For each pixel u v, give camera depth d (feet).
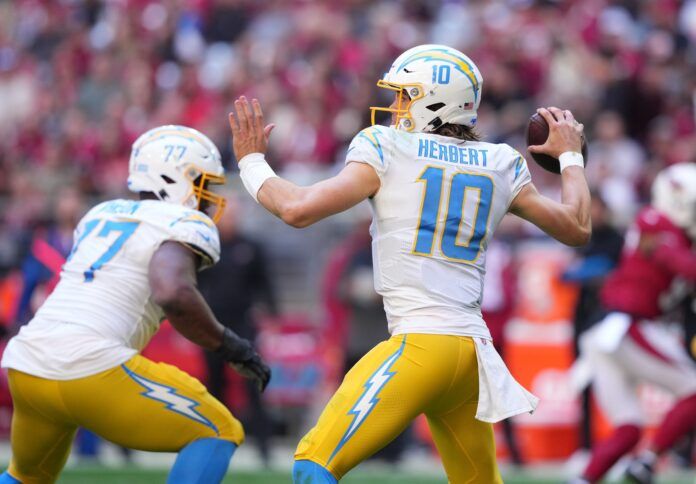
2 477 50.75
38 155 177.27
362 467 105.50
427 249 46.70
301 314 133.49
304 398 122.42
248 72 167.43
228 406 112.57
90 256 49.34
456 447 48.29
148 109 171.22
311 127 149.89
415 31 167.94
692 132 143.23
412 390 45.50
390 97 143.95
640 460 75.66
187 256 48.19
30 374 47.73
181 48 185.06
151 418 48.01
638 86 144.77
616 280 78.79
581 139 51.52
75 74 191.21
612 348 76.07
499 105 144.77
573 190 50.16
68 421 48.42
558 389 114.21
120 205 50.78
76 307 48.39
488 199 47.88
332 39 168.25
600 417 112.68
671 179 75.61
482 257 48.19
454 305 46.62
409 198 46.85
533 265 115.96
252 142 48.06
